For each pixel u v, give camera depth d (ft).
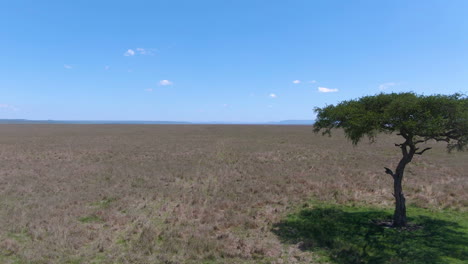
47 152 104.99
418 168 75.92
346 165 80.43
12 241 29.07
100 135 193.16
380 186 55.16
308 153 107.34
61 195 47.83
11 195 47.67
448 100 28.40
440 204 43.83
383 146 127.34
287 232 33.14
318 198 48.21
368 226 34.53
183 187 55.67
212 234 32.63
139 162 84.64
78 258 26.03
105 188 53.26
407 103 29.01
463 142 29.86
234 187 54.80
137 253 27.07
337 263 25.45
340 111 33.06
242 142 149.79
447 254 26.66
